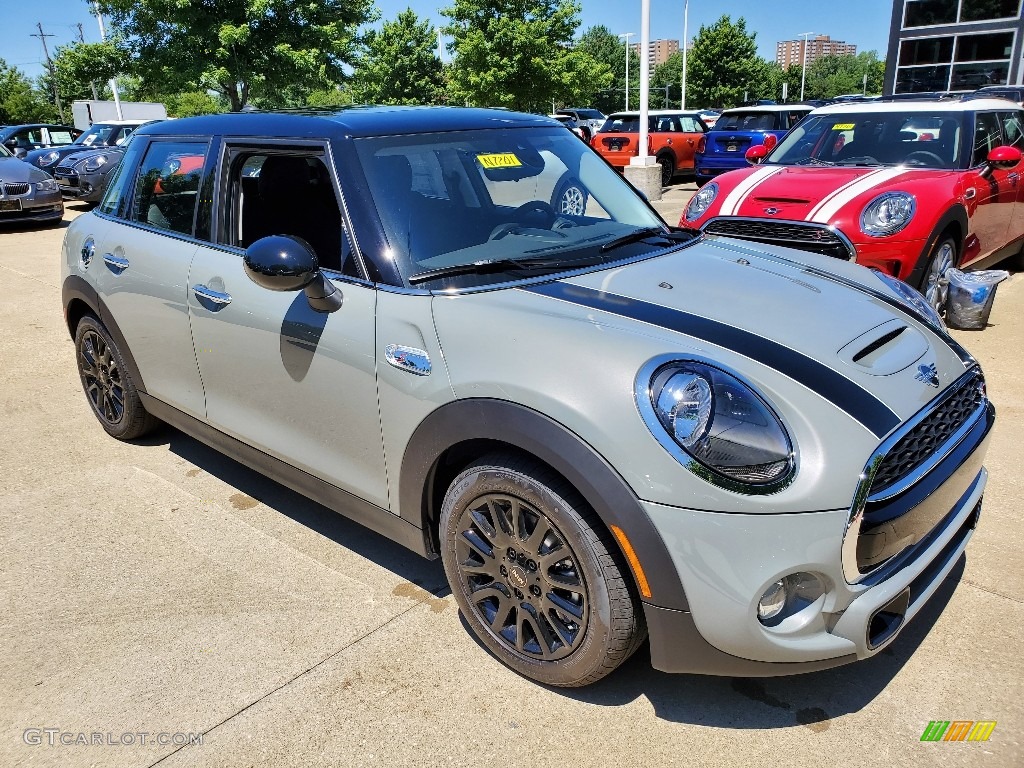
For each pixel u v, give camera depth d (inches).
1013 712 85.2
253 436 118.7
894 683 90.0
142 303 132.5
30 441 162.6
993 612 101.2
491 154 115.7
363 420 99.0
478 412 84.0
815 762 79.8
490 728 85.5
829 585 75.2
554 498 80.5
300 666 95.7
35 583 113.7
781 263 113.3
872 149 239.5
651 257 108.0
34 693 92.4
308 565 117.2
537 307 88.7
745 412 74.8
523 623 90.4
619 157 647.8
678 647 77.4
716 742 82.7
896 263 199.3
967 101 242.8
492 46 708.0
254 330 110.4
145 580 114.0
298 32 752.3
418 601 108.0
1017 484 133.0
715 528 72.6
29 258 355.3
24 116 2033.7
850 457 74.4
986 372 184.5
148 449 158.6
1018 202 256.2
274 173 113.4
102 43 737.6
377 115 115.5
